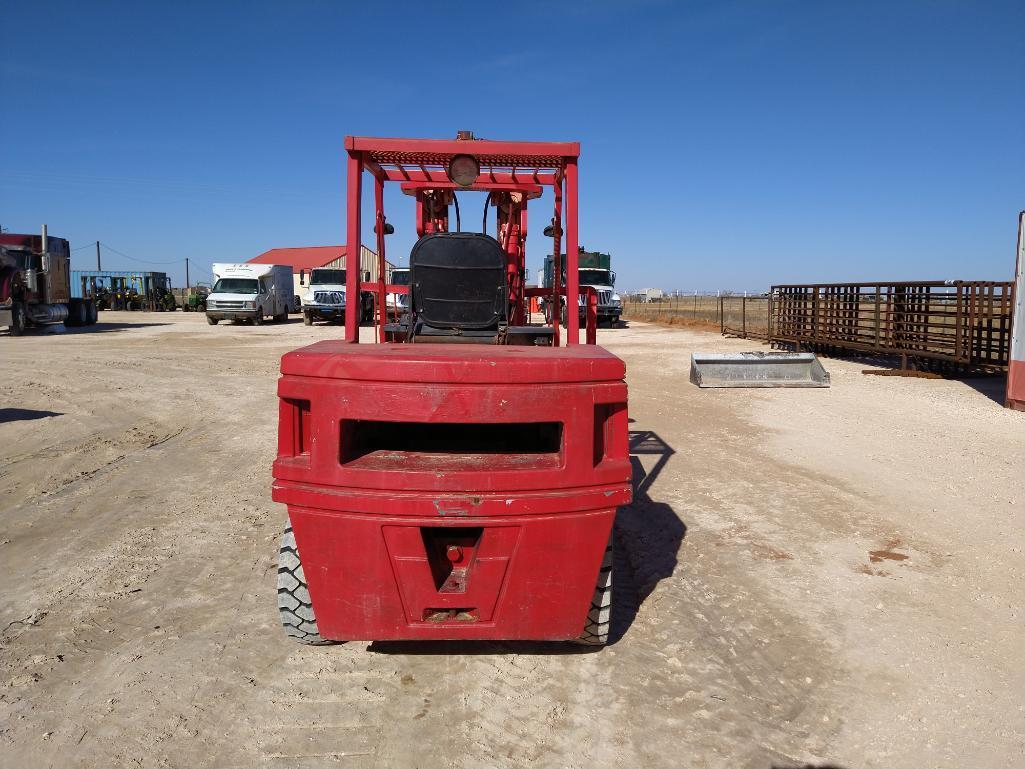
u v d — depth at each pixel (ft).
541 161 15.38
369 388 9.98
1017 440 28.14
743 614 13.85
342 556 10.52
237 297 105.29
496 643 12.79
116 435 29.76
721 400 38.55
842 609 14.02
